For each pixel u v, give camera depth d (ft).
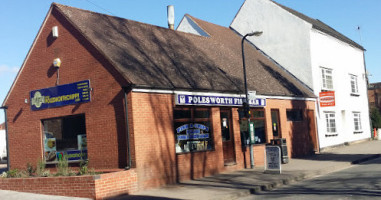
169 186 43.32
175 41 62.54
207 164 50.52
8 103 54.60
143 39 56.18
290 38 82.84
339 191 34.65
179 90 47.03
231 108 56.65
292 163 61.11
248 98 55.52
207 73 56.65
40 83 51.24
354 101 99.55
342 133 90.33
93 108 45.27
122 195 38.86
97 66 45.24
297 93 73.10
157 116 44.32
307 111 77.51
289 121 70.38
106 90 44.16
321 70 84.33
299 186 41.06
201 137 50.57
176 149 46.73
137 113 41.96
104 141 43.96
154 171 42.93
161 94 45.21
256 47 88.28
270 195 36.86
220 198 35.06
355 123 99.04
